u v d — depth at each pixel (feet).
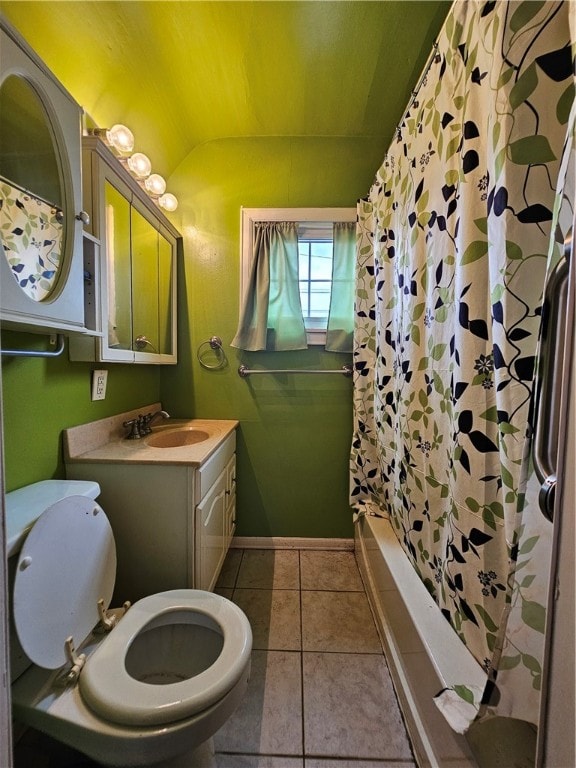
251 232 6.32
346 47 4.41
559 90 2.11
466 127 2.72
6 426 3.10
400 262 4.54
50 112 2.73
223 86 5.03
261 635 4.50
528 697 2.09
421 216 3.80
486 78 2.51
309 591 5.39
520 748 2.30
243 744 3.20
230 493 5.85
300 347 6.28
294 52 4.48
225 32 4.18
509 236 2.28
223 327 6.51
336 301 6.35
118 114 4.64
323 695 3.68
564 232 1.67
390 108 5.49
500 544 2.64
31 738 2.99
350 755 3.14
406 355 4.21
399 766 3.07
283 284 6.29
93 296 3.69
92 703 2.36
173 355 6.27
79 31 3.59
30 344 3.33
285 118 5.73
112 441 4.70
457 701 2.51
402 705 3.51
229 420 6.52
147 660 3.17
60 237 2.92
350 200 6.30
